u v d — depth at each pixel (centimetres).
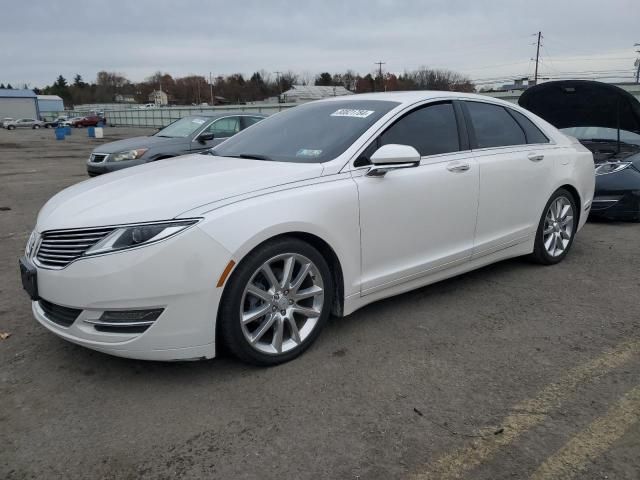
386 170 345
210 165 362
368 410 272
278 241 303
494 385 295
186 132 953
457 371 310
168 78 12206
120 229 275
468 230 410
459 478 224
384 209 349
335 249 328
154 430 257
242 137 437
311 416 267
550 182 477
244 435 253
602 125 710
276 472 229
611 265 509
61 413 272
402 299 421
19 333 363
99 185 342
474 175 405
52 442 249
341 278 338
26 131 5397
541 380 300
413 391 289
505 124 457
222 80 11131
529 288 445
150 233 272
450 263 402
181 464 234
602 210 676
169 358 283
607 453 238
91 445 247
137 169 383
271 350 313
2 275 493
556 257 507
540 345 342
